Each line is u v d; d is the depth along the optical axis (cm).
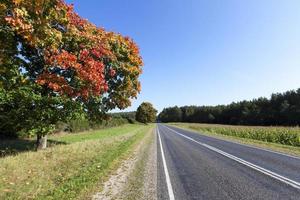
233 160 1509
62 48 1409
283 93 10975
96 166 1180
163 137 3588
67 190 798
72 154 1409
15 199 702
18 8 891
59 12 1193
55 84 1311
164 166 1316
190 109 19050
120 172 1131
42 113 1374
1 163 1041
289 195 804
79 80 1380
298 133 3073
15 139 2302
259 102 11875
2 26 1016
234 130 4528
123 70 1784
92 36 1473
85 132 3916
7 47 1149
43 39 1075
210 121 14588
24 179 889
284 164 1368
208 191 854
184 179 1027
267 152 1906
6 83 1252
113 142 2284
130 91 1917
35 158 1202
